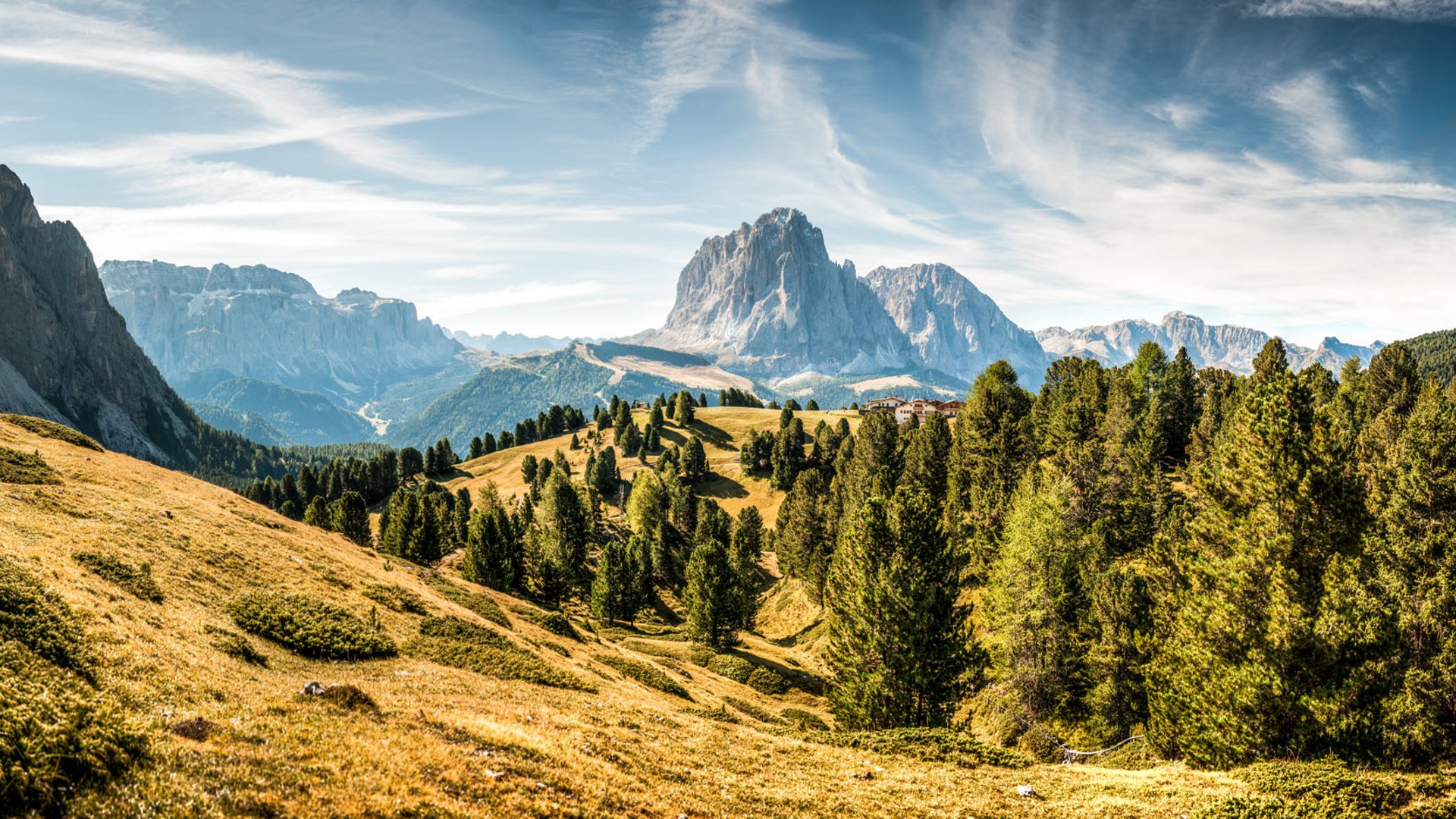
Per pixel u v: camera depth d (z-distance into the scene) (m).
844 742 36.31
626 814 19.42
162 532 42.12
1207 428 100.25
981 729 52.50
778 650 88.69
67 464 51.09
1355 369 122.50
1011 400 127.56
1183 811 25.56
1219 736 33.88
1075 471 73.44
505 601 71.50
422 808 15.88
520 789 18.75
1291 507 37.03
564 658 51.03
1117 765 39.94
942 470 108.06
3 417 61.16
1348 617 33.44
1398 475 55.94
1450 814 23.73
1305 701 31.91
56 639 20.06
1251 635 36.31
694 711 47.22
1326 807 24.53
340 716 21.30
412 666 35.91
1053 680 48.47
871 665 45.91
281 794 14.69
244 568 42.78
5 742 12.66
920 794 27.52
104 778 13.34
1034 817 25.62
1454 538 44.00
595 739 26.72
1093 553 55.81
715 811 21.89
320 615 38.09
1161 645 41.97
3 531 31.12
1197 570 41.31
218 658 26.47
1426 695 32.12
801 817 23.11
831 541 107.75
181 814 12.84
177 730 16.89
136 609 27.81
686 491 163.00
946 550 49.09
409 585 56.53
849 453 165.88
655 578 124.44
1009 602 51.44
